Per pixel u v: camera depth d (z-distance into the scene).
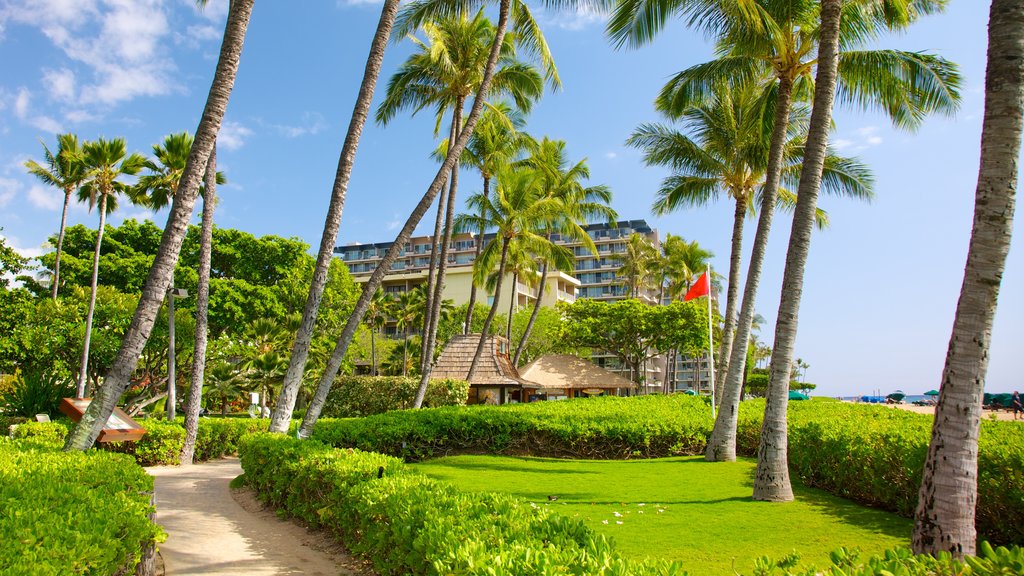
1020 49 5.64
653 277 61.81
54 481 5.30
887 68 13.08
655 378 80.62
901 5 12.80
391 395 26.20
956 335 5.58
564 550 3.57
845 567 3.21
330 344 41.78
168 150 24.11
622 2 12.52
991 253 5.52
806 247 9.82
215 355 29.50
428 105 21.78
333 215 12.05
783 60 13.67
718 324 43.53
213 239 36.91
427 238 89.44
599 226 91.62
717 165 18.97
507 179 28.70
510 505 4.99
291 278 37.75
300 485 8.12
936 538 5.35
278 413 11.54
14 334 24.03
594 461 14.20
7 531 3.48
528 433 15.33
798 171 19.81
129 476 6.29
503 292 64.12
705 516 8.05
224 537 7.36
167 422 16.83
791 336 9.73
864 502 9.27
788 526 7.54
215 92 8.36
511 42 21.34
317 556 6.51
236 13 8.60
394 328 68.50
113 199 30.42
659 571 3.23
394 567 4.93
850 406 21.94
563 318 45.00
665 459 14.52
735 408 14.14
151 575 5.23
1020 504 6.71
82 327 25.62
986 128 5.71
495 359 26.78
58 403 23.14
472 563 3.28
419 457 14.62
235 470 14.38
